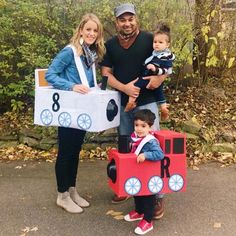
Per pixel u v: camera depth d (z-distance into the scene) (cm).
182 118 621
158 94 397
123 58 386
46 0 615
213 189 456
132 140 361
